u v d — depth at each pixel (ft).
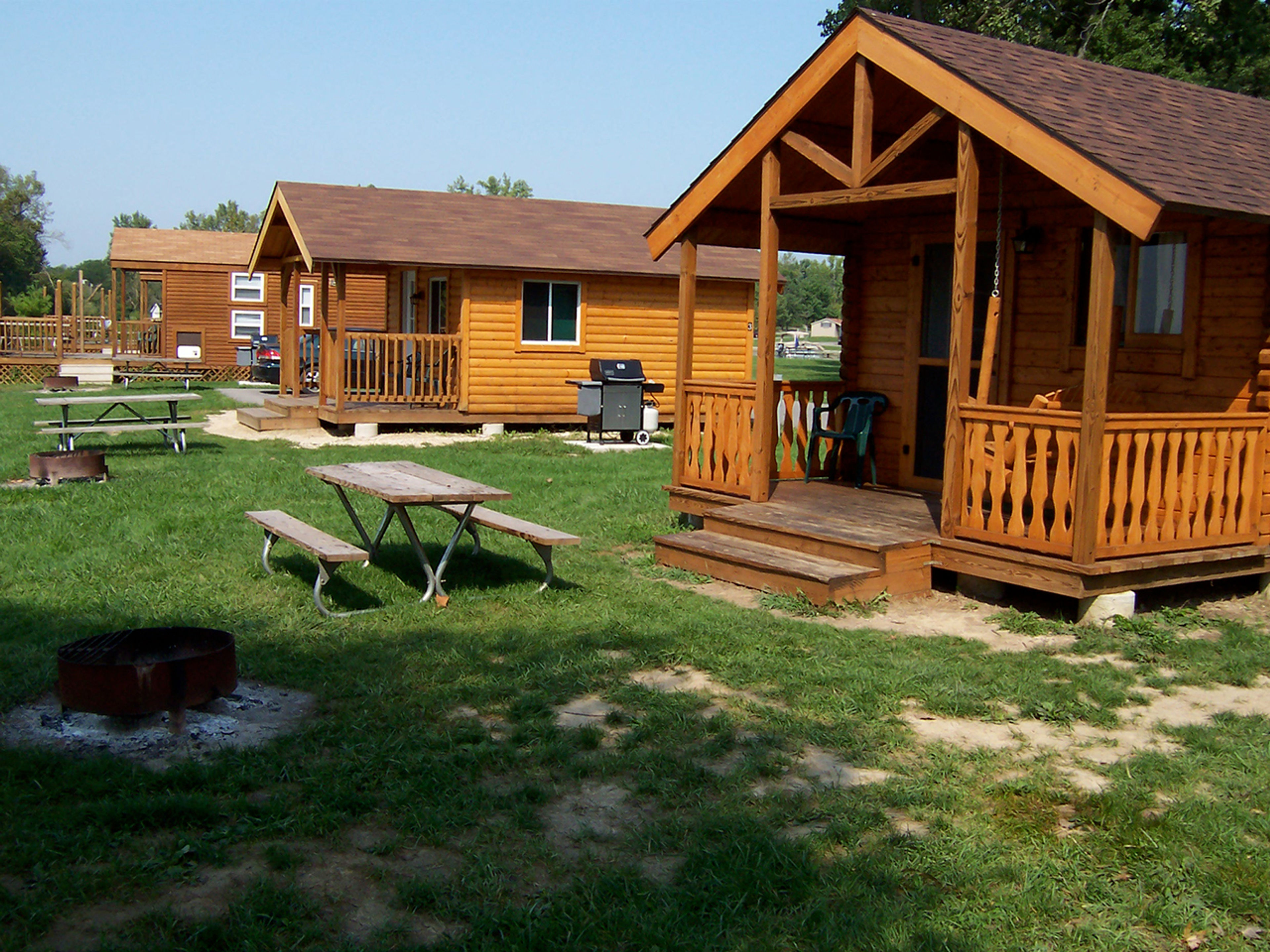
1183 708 19.97
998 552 25.79
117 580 26.37
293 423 62.85
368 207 65.41
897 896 12.91
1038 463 25.21
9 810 14.33
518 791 15.42
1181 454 28.27
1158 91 31.73
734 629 23.52
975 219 25.95
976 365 33.78
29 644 21.38
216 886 12.83
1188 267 28.40
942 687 20.13
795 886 12.94
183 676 16.93
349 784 15.37
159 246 109.91
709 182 32.71
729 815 14.67
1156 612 26.30
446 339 62.75
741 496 33.01
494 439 60.80
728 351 70.08
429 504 24.95
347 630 22.99
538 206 72.18
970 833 14.51
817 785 15.97
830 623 24.75
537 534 25.35
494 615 24.44
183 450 50.88
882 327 36.81
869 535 27.66
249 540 30.76
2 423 62.18
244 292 110.11
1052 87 27.50
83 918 12.06
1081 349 30.76
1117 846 14.28
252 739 17.04
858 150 28.14
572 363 65.46
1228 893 13.12
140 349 117.29
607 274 63.77
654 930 11.95
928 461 35.29
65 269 380.78
